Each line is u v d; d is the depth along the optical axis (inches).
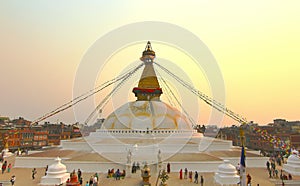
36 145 2544.3
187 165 896.3
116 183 725.3
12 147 2181.3
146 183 671.8
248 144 1843.0
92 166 883.4
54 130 2792.8
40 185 715.4
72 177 649.6
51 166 762.8
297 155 949.8
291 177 799.7
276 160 1167.6
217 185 729.0
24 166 960.9
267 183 745.0
